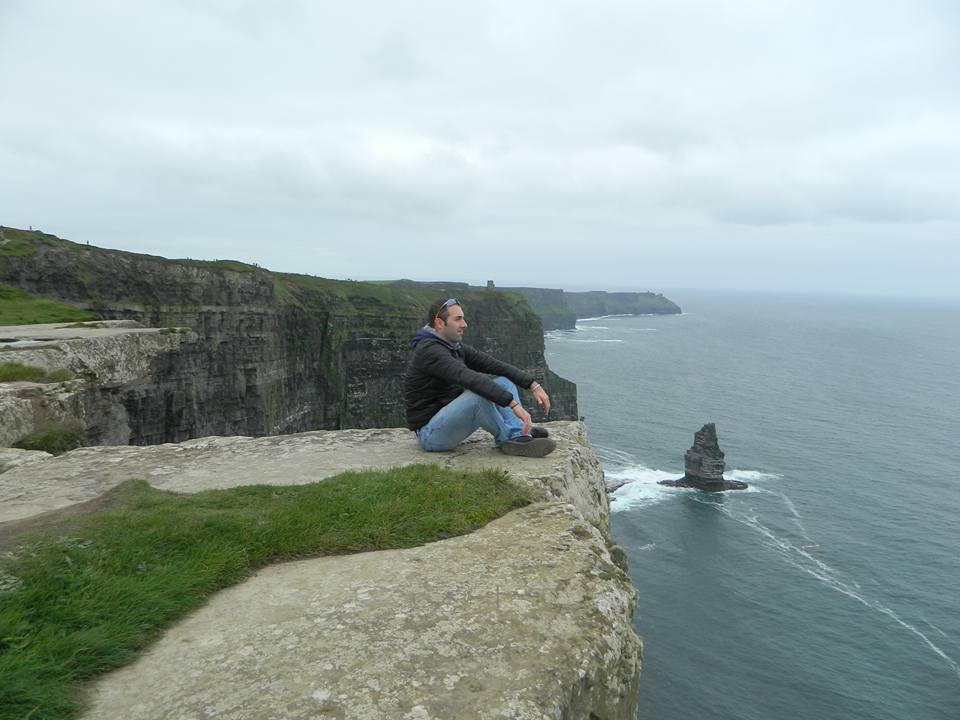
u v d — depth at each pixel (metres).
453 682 4.05
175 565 5.47
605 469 92.31
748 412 138.88
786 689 40.94
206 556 5.62
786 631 47.94
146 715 3.72
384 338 106.88
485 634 4.61
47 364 17.36
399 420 109.94
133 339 21.34
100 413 19.58
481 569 5.61
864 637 47.38
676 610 50.72
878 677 42.56
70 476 8.34
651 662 43.25
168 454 9.41
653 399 153.62
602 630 4.85
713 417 133.12
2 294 39.12
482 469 7.68
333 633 4.58
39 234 57.69
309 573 5.65
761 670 42.81
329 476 8.00
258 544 5.94
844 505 77.38
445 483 7.23
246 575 5.65
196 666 4.23
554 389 132.38
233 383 70.44
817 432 119.44
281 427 79.00
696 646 45.47
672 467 94.94
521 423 8.59
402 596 5.13
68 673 4.00
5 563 5.16
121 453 9.46
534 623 4.80
